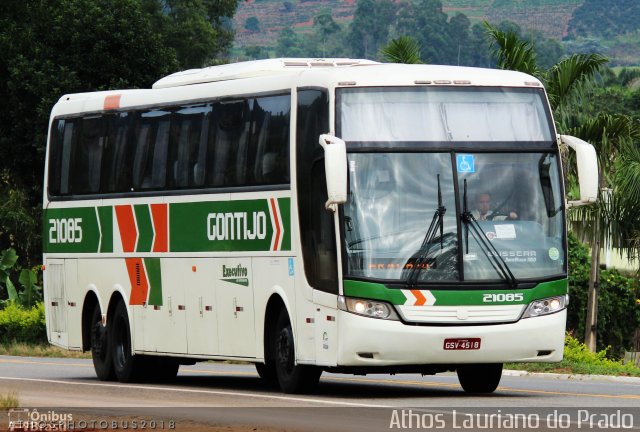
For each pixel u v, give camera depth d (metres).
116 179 44.88
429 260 33.72
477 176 34.50
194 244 40.53
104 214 45.59
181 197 41.19
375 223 33.75
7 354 76.69
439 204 34.06
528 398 34.62
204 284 40.09
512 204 34.56
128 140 44.31
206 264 39.94
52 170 48.94
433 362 33.62
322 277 34.38
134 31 107.25
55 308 49.03
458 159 34.47
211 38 135.50
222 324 39.38
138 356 44.53
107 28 106.12
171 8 138.00
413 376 47.84
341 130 34.25
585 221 66.19
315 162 34.81
